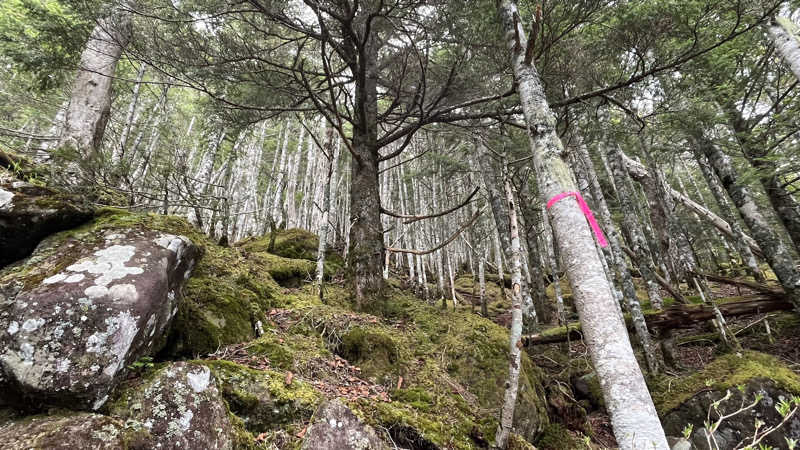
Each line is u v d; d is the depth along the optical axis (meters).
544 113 3.00
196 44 4.64
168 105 11.45
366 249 5.74
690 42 4.57
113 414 1.76
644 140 6.84
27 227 2.26
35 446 1.40
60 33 4.40
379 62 7.54
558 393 4.79
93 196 3.25
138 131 8.11
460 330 4.82
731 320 7.41
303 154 19.14
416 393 3.29
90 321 1.80
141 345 2.08
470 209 11.98
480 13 4.30
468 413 3.28
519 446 2.91
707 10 4.15
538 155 2.94
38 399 1.63
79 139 5.23
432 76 6.71
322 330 3.93
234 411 2.32
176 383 1.98
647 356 5.47
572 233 2.60
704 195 19.08
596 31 5.07
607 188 11.82
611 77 5.47
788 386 4.00
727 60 5.08
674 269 8.67
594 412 5.19
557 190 2.74
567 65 5.25
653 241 12.02
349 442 2.27
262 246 8.59
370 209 6.04
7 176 2.52
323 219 5.29
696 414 4.33
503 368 4.11
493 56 4.89
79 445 1.49
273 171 15.50
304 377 2.93
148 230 2.58
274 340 3.32
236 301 3.54
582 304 2.44
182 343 2.79
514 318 2.90
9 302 1.77
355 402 2.70
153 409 1.84
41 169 2.93
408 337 4.58
